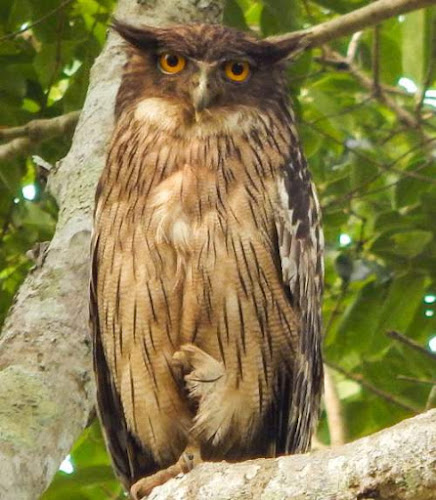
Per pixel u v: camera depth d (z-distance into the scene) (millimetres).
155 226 9789
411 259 13297
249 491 6941
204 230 9742
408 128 14547
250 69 10727
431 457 6223
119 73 11289
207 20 12266
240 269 9789
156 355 10016
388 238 13383
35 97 14070
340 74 15750
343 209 14430
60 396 8641
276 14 12445
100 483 12531
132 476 10578
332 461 6602
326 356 13789
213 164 9992
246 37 10953
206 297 9781
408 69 14141
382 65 15758
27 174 15180
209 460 10297
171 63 10703
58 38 13383
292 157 10570
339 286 15031
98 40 14078
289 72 13461
